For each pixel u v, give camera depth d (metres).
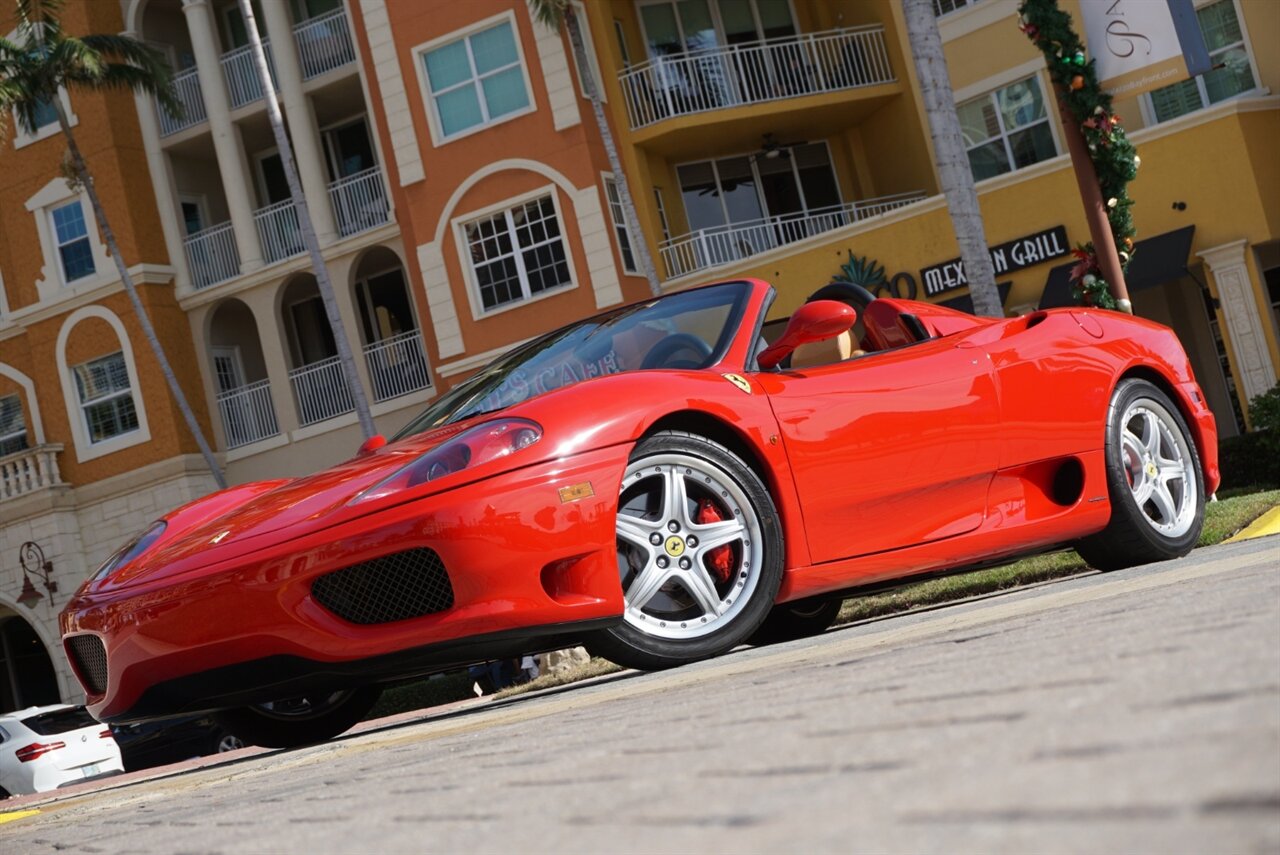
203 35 21.66
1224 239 14.70
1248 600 1.20
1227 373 17.19
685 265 18.86
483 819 0.80
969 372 3.62
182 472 21.05
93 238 21.75
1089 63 9.19
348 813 1.03
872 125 20.16
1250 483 13.44
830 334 3.34
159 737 13.29
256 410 21.53
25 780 13.03
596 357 3.55
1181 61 9.57
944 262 16.16
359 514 2.89
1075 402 3.83
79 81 19.56
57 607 21.59
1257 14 16.05
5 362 22.45
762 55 19.53
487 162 18.66
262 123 22.00
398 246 20.50
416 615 2.91
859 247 16.70
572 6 18.17
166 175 21.94
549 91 18.34
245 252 21.38
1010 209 15.84
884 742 0.74
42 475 21.64
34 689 25.45
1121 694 0.73
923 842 0.46
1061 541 3.86
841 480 3.30
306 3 22.09
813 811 0.57
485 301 18.88
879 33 19.83
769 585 3.17
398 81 19.14
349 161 22.33
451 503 2.82
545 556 2.85
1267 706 0.59
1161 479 4.11
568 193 18.27
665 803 0.69
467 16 18.69
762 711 1.09
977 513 3.60
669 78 19.12
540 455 2.91
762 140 19.88
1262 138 14.74
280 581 2.93
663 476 3.08
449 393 3.94
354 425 20.84
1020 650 1.16
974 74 18.25
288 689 3.08
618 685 2.56
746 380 3.28
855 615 6.63
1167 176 14.95
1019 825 0.46
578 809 0.75
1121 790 0.48
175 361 21.52
